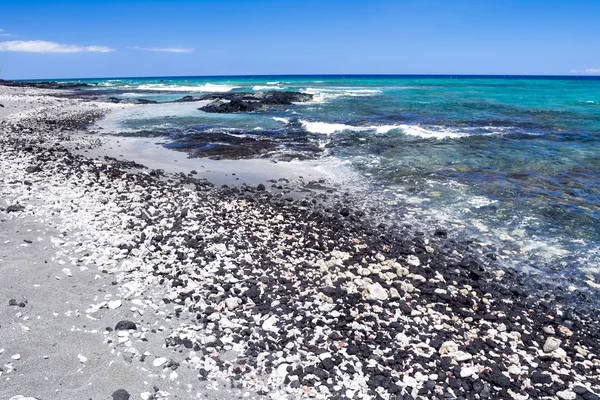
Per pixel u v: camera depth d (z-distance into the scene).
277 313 6.51
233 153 18.27
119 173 13.69
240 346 5.71
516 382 5.47
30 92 51.97
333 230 10.34
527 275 8.51
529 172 14.70
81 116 28.92
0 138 18.61
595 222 10.63
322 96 48.28
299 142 20.56
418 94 50.91
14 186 10.94
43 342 5.32
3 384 4.54
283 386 5.07
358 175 14.95
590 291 7.97
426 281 8.11
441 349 5.96
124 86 82.12
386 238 10.02
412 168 15.59
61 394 4.55
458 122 25.81
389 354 5.78
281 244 9.20
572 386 5.50
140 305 6.43
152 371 5.11
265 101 38.91
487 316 7.02
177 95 55.00
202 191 12.74
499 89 60.78
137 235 8.73
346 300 7.05
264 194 12.88
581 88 61.56
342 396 4.94
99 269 7.30
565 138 20.14
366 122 26.28
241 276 7.52
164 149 18.86
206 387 4.96
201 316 6.30
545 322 7.09
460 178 14.28
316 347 5.76
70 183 11.76
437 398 5.05
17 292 6.30
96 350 5.33
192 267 7.67
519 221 10.85
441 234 10.20
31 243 7.87
